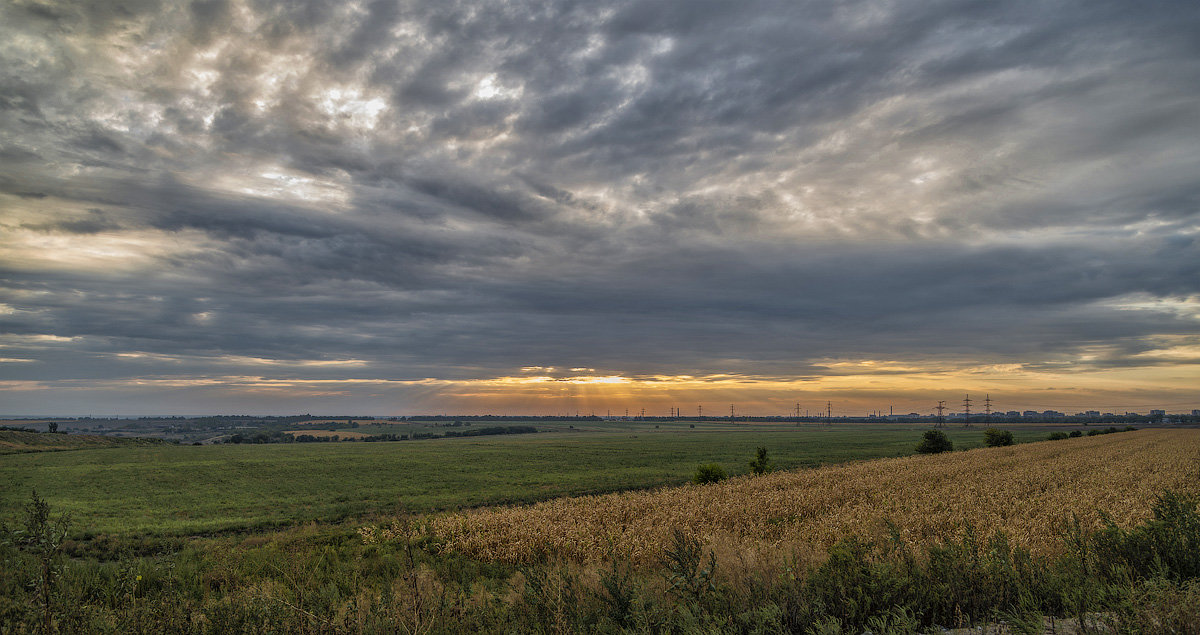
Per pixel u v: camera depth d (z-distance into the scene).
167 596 7.27
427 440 174.75
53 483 49.09
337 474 62.19
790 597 6.32
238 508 36.41
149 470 62.50
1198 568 6.92
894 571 6.92
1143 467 40.97
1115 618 5.36
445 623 6.72
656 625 5.92
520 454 97.25
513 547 17.14
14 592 8.48
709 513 22.77
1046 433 155.88
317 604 6.68
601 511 24.00
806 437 158.00
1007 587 6.68
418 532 20.03
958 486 31.94
